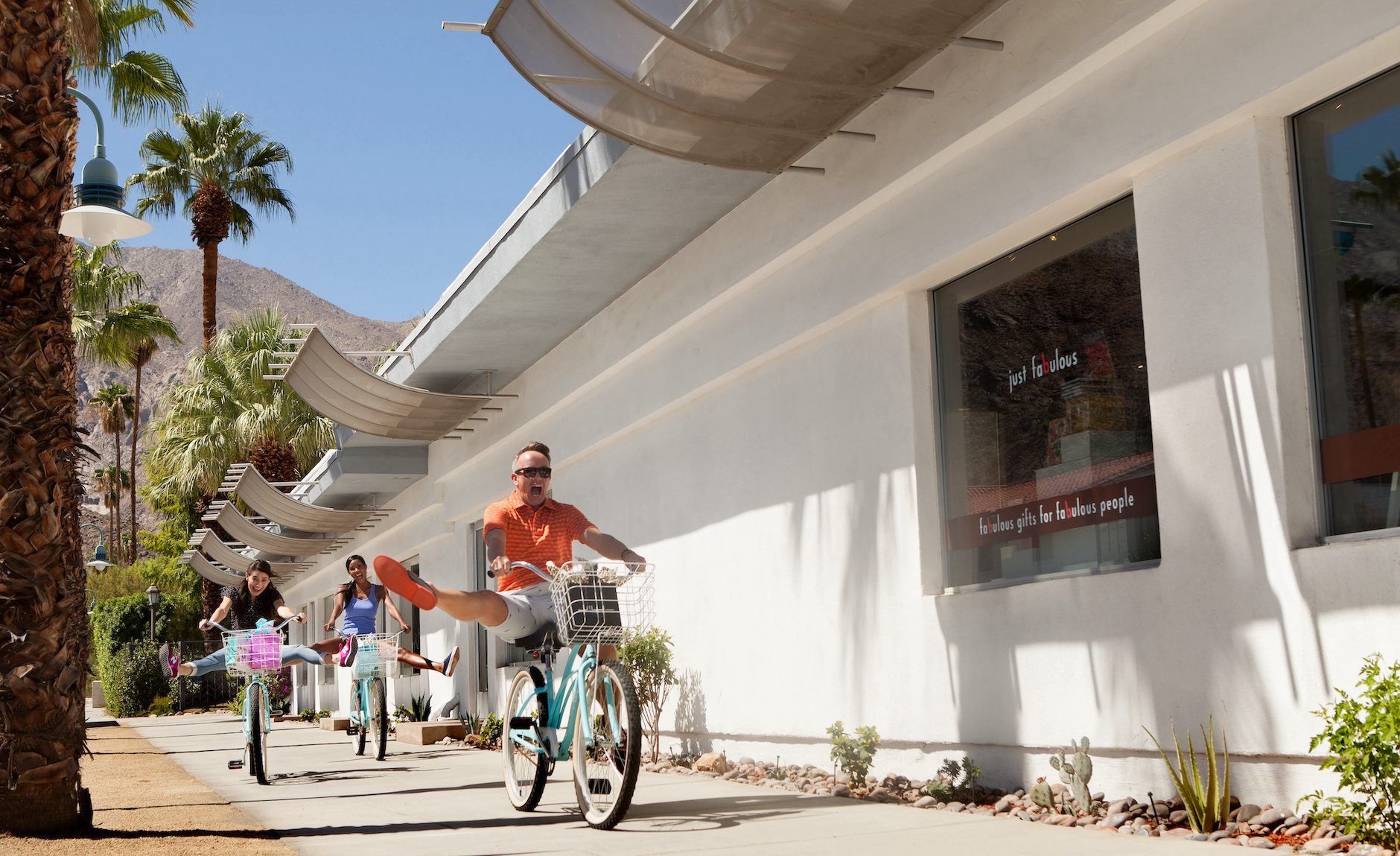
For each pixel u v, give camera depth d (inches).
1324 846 166.7
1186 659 203.3
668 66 235.9
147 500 1724.9
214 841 218.2
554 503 253.6
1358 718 165.9
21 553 223.3
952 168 265.6
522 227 389.4
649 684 386.9
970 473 272.7
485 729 524.7
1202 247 205.0
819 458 321.1
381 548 848.3
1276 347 190.7
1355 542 177.0
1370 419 182.7
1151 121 211.9
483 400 519.2
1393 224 179.8
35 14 231.1
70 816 227.6
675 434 406.3
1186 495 205.8
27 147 227.6
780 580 337.4
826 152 308.2
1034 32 234.2
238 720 877.2
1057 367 246.8
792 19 216.4
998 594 249.4
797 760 327.3
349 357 521.3
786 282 334.0
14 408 222.8
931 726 269.4
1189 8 202.7
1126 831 198.2
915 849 189.0
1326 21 178.9
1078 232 243.6
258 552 1054.4
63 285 235.1
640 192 339.9
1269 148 195.9
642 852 193.6
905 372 285.6
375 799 294.2
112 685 1171.9
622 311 431.8
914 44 223.9
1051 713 232.2
